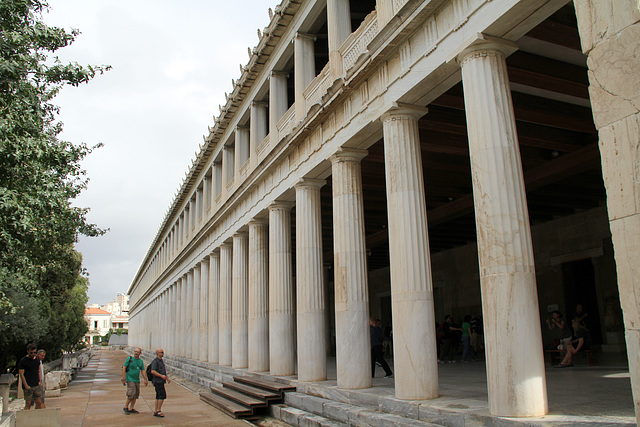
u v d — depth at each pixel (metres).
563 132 15.99
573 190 19.36
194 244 34.91
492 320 8.13
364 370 13.01
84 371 41.12
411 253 10.88
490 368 8.09
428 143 15.34
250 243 22.30
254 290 21.72
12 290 19.53
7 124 9.60
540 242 24.12
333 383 14.66
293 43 18.66
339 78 13.53
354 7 17.67
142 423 14.98
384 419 10.02
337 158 14.21
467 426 8.32
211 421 14.84
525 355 7.80
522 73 11.84
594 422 6.87
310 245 16.30
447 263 30.58
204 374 27.61
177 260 41.47
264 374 19.34
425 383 10.29
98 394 23.47
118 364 51.72
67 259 19.75
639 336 5.54
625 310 5.74
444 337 22.20
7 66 9.35
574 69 12.46
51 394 22.14
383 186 19.89
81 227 17.98
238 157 25.75
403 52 11.28
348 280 13.43
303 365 15.62
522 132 15.23
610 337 20.31
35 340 22.55
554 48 11.57
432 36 10.32
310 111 15.46
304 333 15.80
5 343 21.20
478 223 8.59
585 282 22.30
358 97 13.21
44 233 11.83
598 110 6.22
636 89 5.79
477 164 8.70
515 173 8.55
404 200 11.13
